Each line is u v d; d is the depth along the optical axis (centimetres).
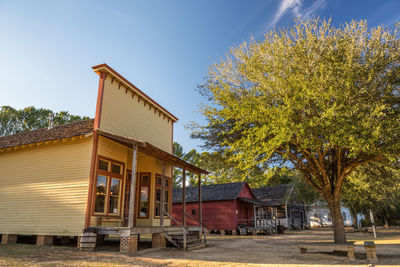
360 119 973
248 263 935
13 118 3200
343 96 981
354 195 2652
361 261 965
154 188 1616
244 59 1277
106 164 1314
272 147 1035
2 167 1431
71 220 1186
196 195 3262
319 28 1172
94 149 1237
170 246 1393
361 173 1605
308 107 1052
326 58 1096
